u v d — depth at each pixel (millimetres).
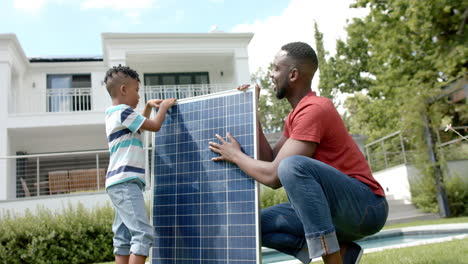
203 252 2221
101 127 13789
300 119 1985
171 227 2391
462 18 11688
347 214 1944
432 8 11484
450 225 6914
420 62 12359
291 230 2135
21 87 14438
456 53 11523
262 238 2221
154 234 2449
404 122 10859
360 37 15578
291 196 1851
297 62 2131
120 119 2477
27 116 12867
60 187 10320
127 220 2344
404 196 11914
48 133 13859
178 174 2443
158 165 2559
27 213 7695
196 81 16188
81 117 13234
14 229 7227
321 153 2035
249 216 2084
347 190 1905
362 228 2016
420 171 10875
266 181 1999
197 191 2328
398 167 12289
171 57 15102
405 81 12117
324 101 2043
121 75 2709
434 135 10516
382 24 13266
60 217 7559
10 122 12711
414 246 4359
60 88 15352
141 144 2582
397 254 3621
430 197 10664
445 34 12422
